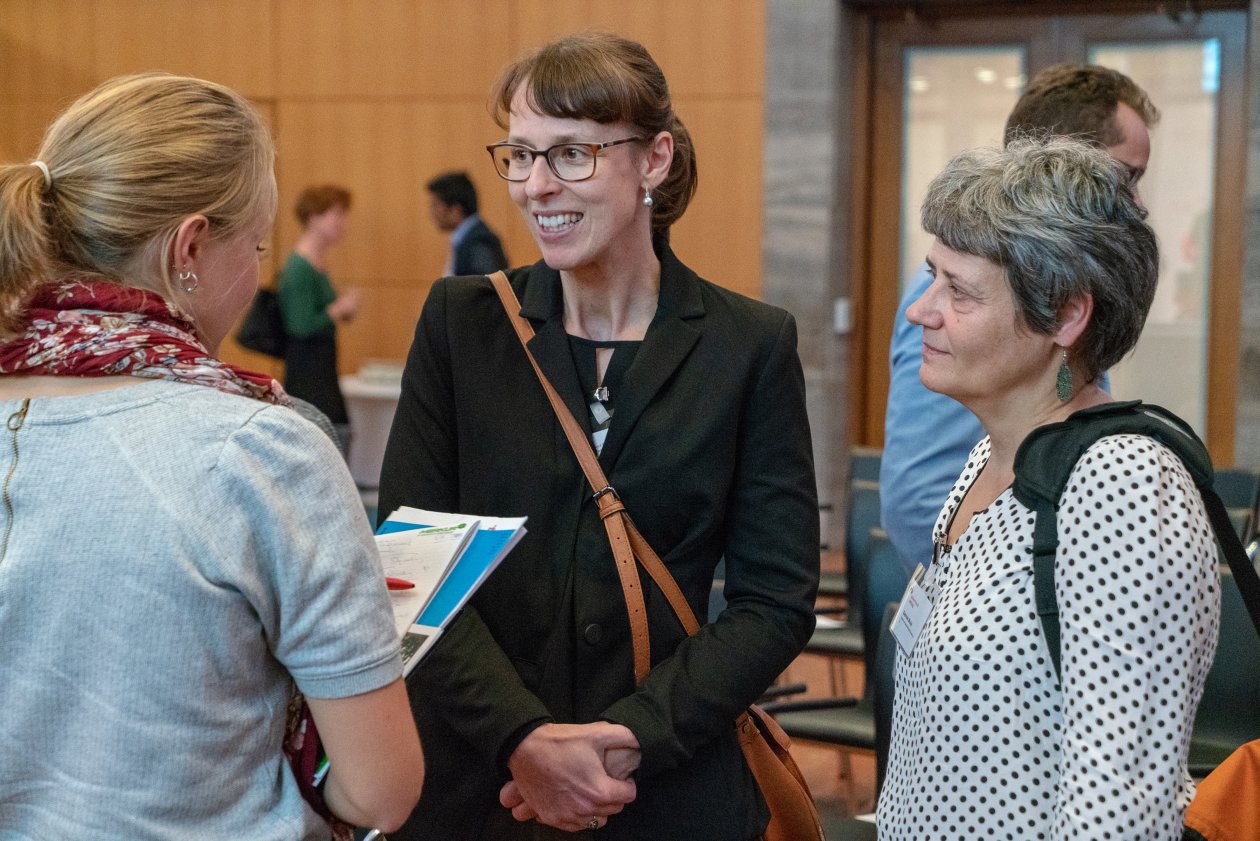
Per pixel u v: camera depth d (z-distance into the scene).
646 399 1.87
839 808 3.99
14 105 8.26
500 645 1.89
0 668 1.25
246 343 6.84
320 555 1.27
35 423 1.26
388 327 7.96
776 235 7.14
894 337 2.53
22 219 1.25
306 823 1.33
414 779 1.34
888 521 2.51
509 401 1.91
